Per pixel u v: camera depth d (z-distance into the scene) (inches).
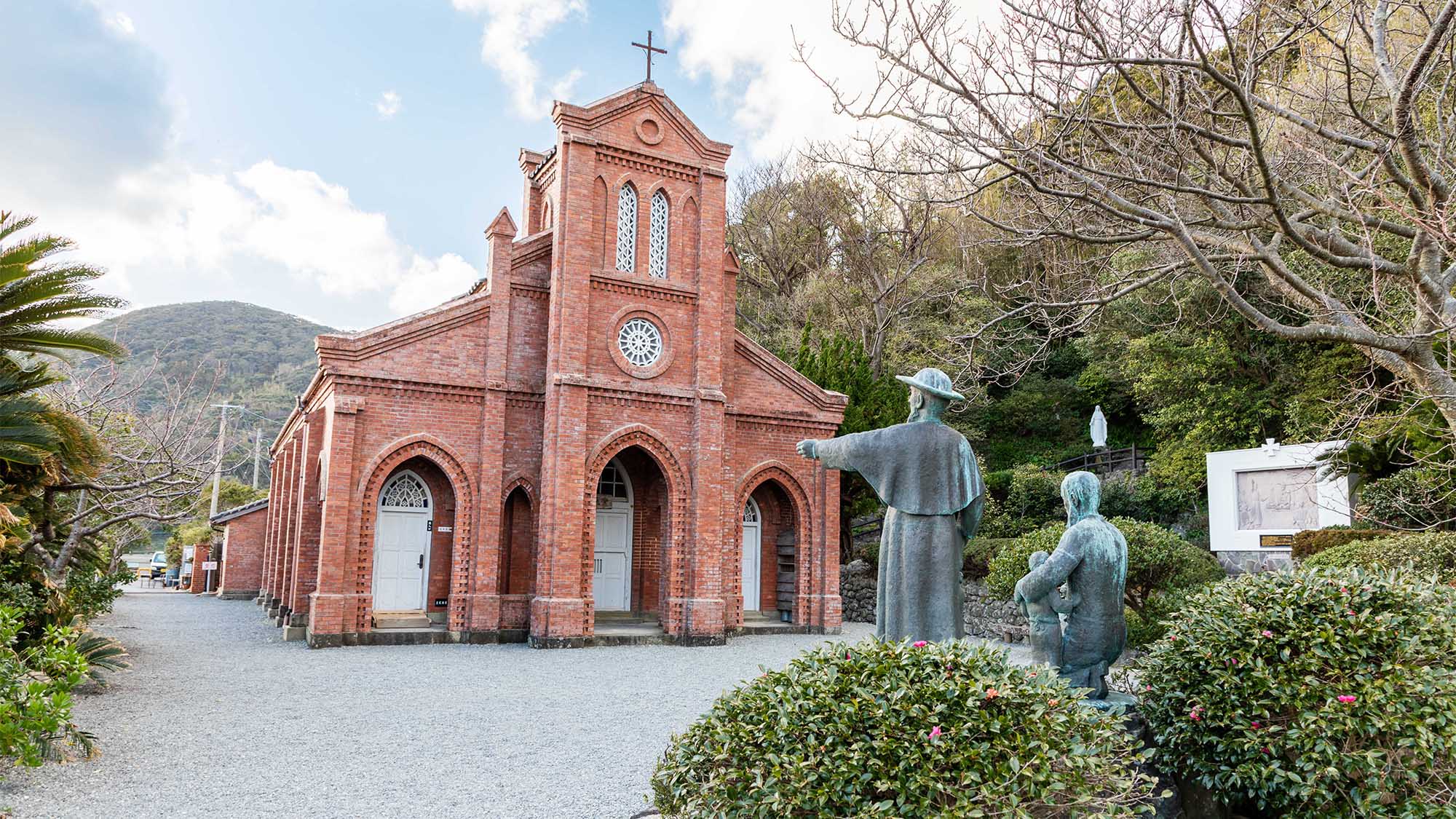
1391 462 608.4
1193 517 968.3
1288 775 213.5
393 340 760.3
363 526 742.5
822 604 905.5
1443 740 207.5
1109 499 1032.8
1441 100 333.4
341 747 368.5
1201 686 239.9
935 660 191.0
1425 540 446.0
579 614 758.5
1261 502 773.3
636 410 818.8
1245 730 225.1
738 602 876.0
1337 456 645.3
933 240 1332.4
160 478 604.4
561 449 766.5
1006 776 166.6
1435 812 202.4
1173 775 250.8
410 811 282.7
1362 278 488.7
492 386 791.1
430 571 807.7
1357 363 908.0
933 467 252.2
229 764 336.2
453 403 784.3
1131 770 218.7
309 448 809.5
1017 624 800.9
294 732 394.6
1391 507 574.9
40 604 489.1
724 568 867.4
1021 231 370.6
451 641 762.8
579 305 794.2
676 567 812.0
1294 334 337.7
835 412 948.6
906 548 250.8
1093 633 252.8
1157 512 1018.7
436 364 776.9
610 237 827.4
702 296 855.7
